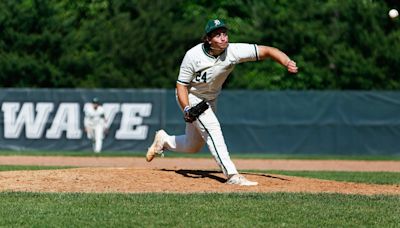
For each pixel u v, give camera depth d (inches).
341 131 3725.4
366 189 1615.4
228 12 5108.3
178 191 1483.8
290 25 4741.6
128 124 3759.8
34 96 3782.0
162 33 4662.9
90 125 3641.7
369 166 2957.7
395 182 1961.1
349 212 1250.6
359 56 4574.3
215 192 1457.9
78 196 1379.2
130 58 4606.3
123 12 4857.3
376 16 4650.6
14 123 3777.1
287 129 3730.3
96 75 4574.3
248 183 1573.6
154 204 1295.5
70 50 4611.2
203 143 1651.1
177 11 4945.9
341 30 4682.6
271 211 1245.1
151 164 2861.7
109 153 3570.4
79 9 5054.1
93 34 4741.6
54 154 3420.3
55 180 1583.4
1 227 1121.4
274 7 4894.2
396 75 4534.9
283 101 3730.3
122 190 1488.7
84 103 3774.6
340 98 3725.4
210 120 1562.5
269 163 3048.7
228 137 3735.2
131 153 3602.4
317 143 3727.9
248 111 3735.2
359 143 3725.4
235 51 1530.5
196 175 1670.8
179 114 3737.7
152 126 3754.9
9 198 1357.0
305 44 4722.0
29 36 4554.6
